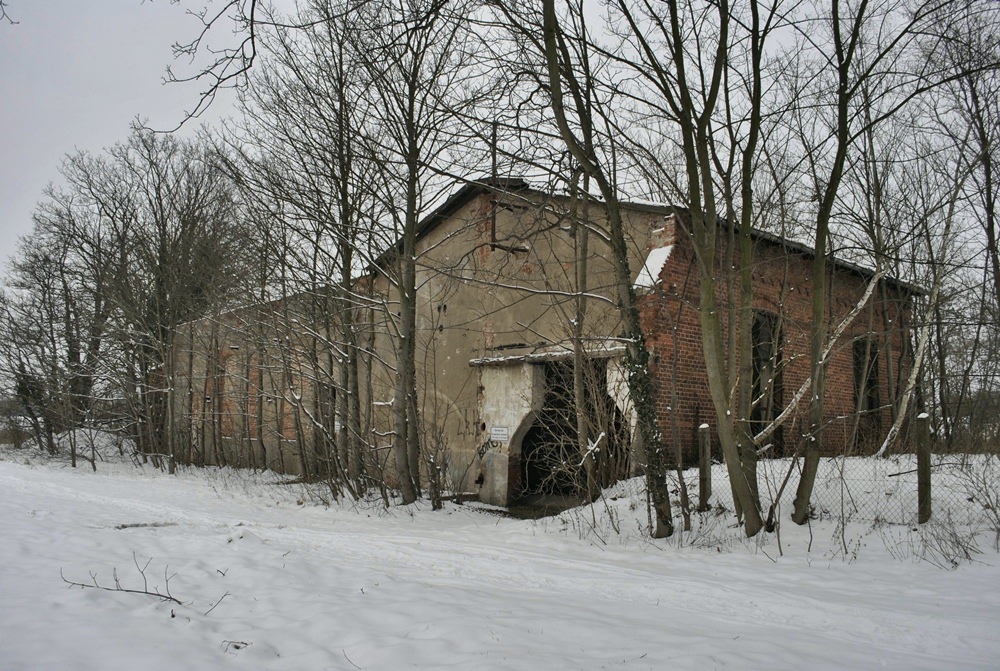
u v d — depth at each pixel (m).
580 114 9.98
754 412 14.51
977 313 17.25
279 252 15.47
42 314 29.23
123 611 5.50
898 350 18.11
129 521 11.70
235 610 5.79
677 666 4.48
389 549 9.40
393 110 14.59
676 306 13.06
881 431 17.19
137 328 26.58
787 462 12.37
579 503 14.19
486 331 16.84
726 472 12.15
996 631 5.68
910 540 8.43
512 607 6.07
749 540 9.40
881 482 10.59
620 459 12.91
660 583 7.43
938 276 14.73
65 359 27.81
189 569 7.14
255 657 4.61
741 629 5.71
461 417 17.34
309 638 5.05
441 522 13.03
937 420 19.06
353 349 16.00
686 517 10.16
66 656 4.36
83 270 29.78
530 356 15.11
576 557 9.10
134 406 26.45
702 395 13.53
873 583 7.32
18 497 14.44
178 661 4.41
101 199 29.66
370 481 16.38
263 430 25.67
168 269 25.14
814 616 6.23
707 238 9.45
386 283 20.36
